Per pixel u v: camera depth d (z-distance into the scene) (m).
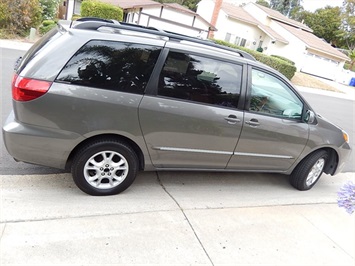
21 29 13.68
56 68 2.60
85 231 2.53
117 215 2.81
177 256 2.45
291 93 3.58
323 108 12.47
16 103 2.59
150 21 19.48
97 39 2.70
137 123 2.86
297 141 3.65
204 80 3.06
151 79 2.86
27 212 2.63
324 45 28.91
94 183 2.99
